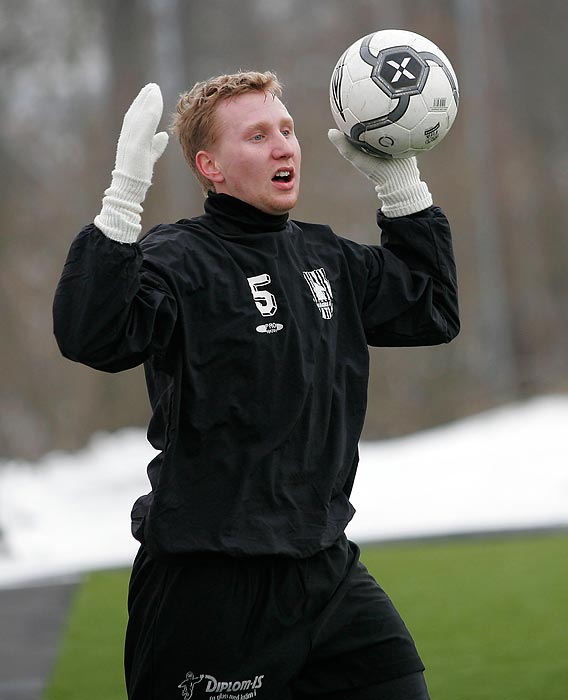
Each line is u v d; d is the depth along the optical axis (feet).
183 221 48.60
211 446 46.06
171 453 46.06
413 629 99.96
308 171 387.34
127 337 44.34
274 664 46.29
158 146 45.39
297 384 46.75
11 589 126.52
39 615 110.93
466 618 103.04
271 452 46.29
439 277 52.49
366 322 51.03
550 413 237.04
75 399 351.05
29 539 162.61
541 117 425.28
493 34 417.49
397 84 52.11
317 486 47.29
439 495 187.21
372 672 47.75
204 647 45.91
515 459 205.77
